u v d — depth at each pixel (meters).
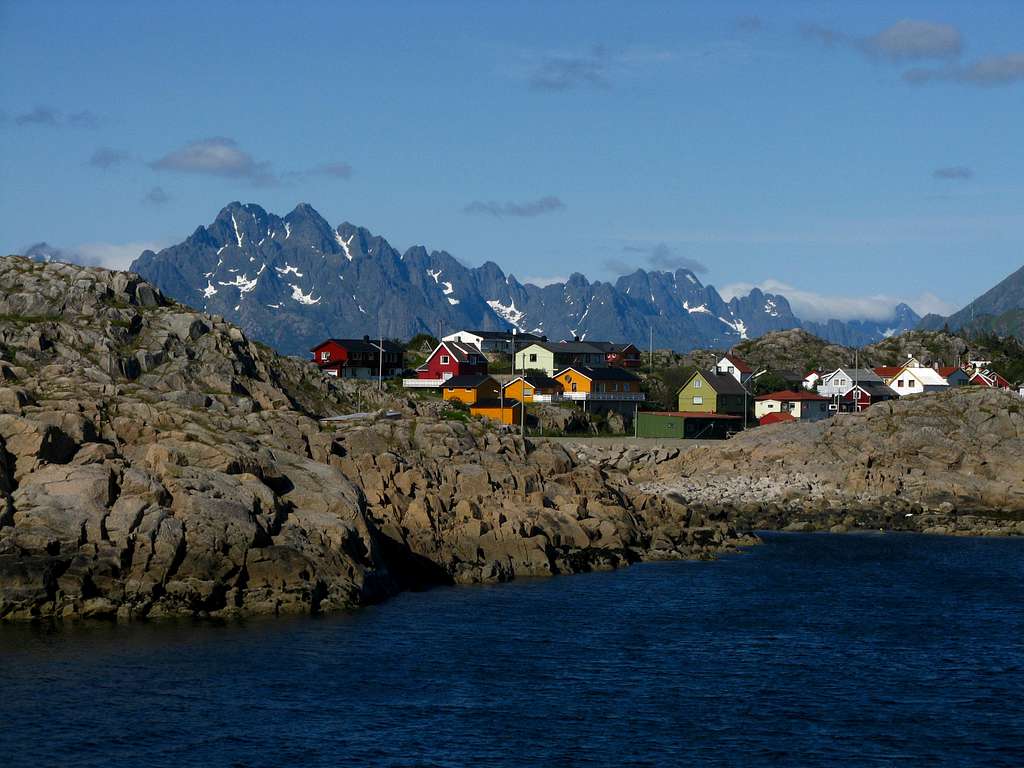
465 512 83.25
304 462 77.56
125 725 47.12
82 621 61.38
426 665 56.69
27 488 63.88
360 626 63.62
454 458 95.88
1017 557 93.44
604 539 90.75
